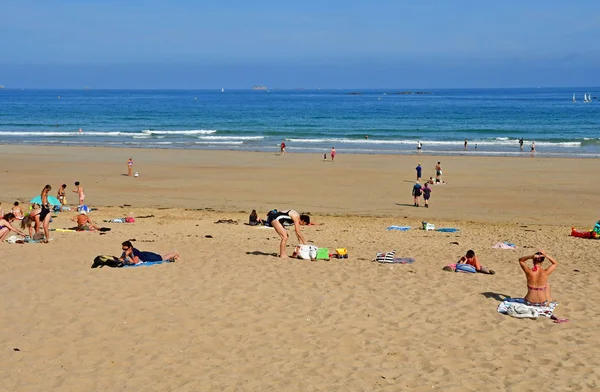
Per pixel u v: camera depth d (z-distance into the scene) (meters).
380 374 7.78
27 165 43.06
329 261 14.22
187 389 7.31
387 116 111.06
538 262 10.54
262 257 14.47
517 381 7.59
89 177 37.94
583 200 30.73
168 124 88.38
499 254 16.55
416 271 13.32
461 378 7.68
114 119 99.69
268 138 66.12
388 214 27.34
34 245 15.61
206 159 47.06
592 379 7.64
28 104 166.75
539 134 71.19
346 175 39.12
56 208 25.89
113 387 7.33
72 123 89.69
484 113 119.81
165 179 37.28
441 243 18.83
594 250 17.78
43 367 7.84
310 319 9.81
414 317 10.00
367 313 10.17
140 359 8.16
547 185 35.25
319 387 7.40
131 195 31.89
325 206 29.20
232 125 86.69
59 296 10.74
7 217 16.67
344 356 8.38
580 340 9.02
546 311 10.13
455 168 42.31
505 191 33.47
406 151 53.75
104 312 9.91
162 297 10.81
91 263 13.43
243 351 8.50
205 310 10.14
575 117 104.19
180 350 8.48
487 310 10.44
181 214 25.84
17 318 9.57
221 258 14.22
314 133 71.75
